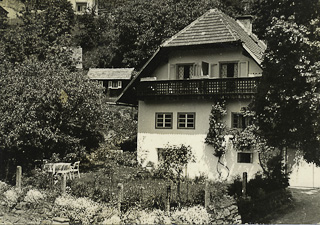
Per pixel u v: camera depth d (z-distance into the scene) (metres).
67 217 13.81
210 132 23.02
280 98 14.79
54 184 16.69
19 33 36.12
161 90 24.59
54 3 46.50
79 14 65.44
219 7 43.22
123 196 14.20
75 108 22.08
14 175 20.38
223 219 12.89
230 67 23.70
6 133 20.33
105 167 23.70
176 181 17.30
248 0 45.09
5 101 20.48
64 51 35.53
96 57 54.31
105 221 12.59
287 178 16.70
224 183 19.38
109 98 46.22
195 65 24.34
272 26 14.86
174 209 13.46
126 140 30.61
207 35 23.92
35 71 22.09
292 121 14.73
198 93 23.41
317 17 14.70
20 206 14.98
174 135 24.52
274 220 13.44
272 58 14.91
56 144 22.38
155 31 41.88
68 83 21.59
